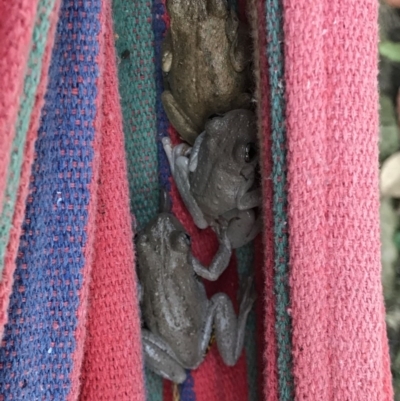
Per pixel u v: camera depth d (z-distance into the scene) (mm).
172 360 473
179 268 471
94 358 428
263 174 430
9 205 399
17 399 414
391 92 468
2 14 394
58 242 418
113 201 429
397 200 468
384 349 430
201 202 470
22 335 414
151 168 474
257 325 477
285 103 421
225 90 467
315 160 420
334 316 423
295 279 424
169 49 468
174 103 470
